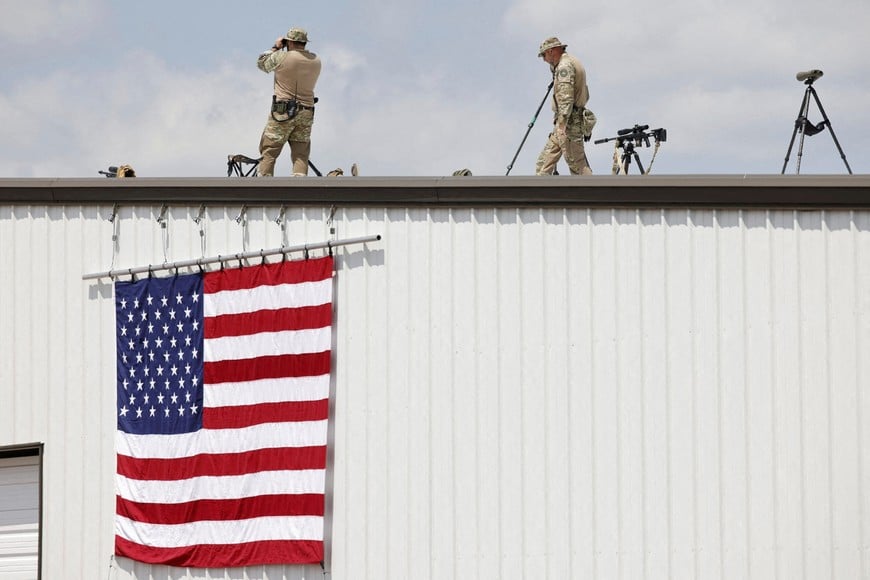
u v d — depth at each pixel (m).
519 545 20.20
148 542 21.17
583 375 20.31
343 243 20.78
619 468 20.16
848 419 19.98
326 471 20.69
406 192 20.64
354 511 20.59
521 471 20.28
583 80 24.08
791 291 20.16
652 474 20.11
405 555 20.42
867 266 20.11
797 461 19.98
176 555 21.03
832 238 20.17
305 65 24.20
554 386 20.34
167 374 21.41
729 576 19.92
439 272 20.62
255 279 21.19
